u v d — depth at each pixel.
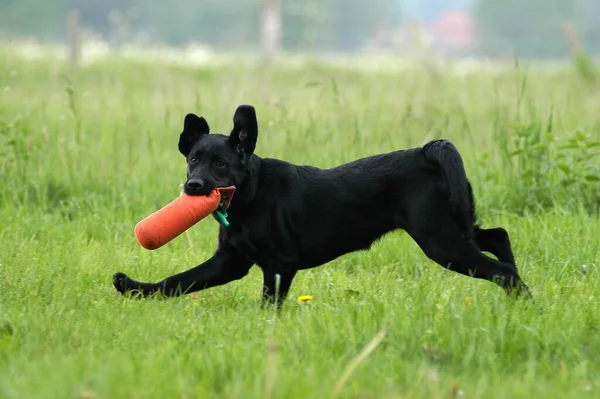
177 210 8.66
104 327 8.00
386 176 9.20
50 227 12.42
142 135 18.53
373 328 7.61
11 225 12.44
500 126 15.32
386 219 9.30
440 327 7.62
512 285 8.79
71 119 19.08
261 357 6.79
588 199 13.32
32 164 14.62
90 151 16.05
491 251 9.65
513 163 14.70
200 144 8.98
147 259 11.00
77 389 5.99
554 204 12.91
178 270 10.79
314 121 17.00
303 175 9.30
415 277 10.72
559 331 7.57
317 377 6.34
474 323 7.61
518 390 6.18
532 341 7.38
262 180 9.12
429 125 17.20
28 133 14.92
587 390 6.32
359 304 8.20
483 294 9.13
